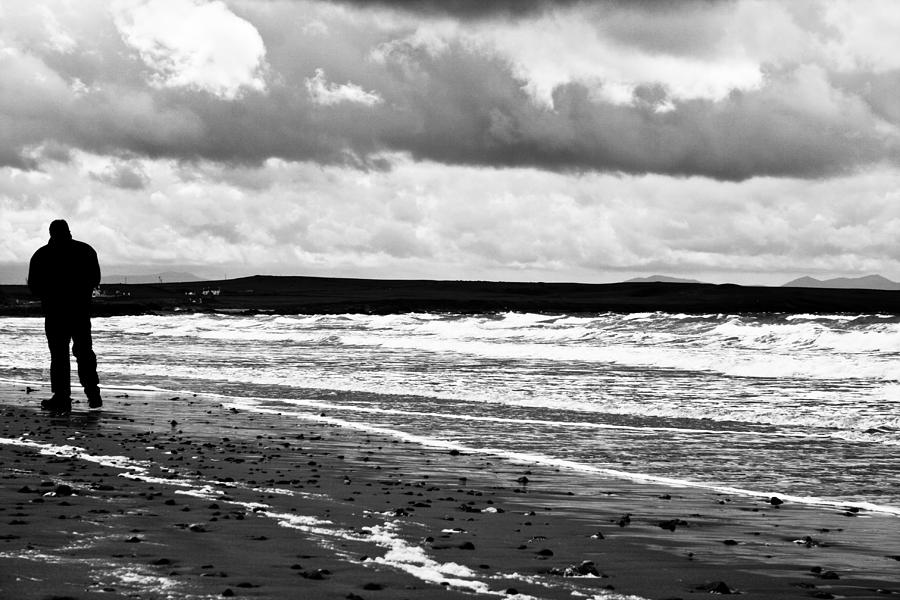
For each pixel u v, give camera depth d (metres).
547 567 5.67
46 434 12.62
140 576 4.73
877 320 44.22
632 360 29.64
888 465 11.16
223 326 69.12
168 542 5.73
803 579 5.58
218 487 8.48
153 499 7.48
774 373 24.22
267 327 66.69
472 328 56.06
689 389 20.56
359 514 7.37
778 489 9.56
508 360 31.28
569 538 6.75
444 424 14.94
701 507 8.45
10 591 4.32
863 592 5.26
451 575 5.25
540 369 26.94
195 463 10.22
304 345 44.19
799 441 13.15
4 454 10.34
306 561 5.34
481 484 9.55
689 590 5.17
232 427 14.12
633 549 6.41
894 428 14.41
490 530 6.95
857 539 7.04
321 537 6.20
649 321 51.94
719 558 6.18
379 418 15.70
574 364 28.97
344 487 8.99
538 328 52.91
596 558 6.04
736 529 7.38
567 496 8.93
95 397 16.53
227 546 5.70
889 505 8.71
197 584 4.61
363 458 11.25
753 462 11.34
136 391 20.42
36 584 4.48
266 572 4.98
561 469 10.73
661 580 5.43
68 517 6.45
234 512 7.04
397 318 71.69
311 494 8.40
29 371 25.69
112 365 29.36
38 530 5.93
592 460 11.45
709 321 49.97
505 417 15.87
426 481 9.65
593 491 9.27
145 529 6.13
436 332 53.91
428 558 5.73
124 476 8.87
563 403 18.05
